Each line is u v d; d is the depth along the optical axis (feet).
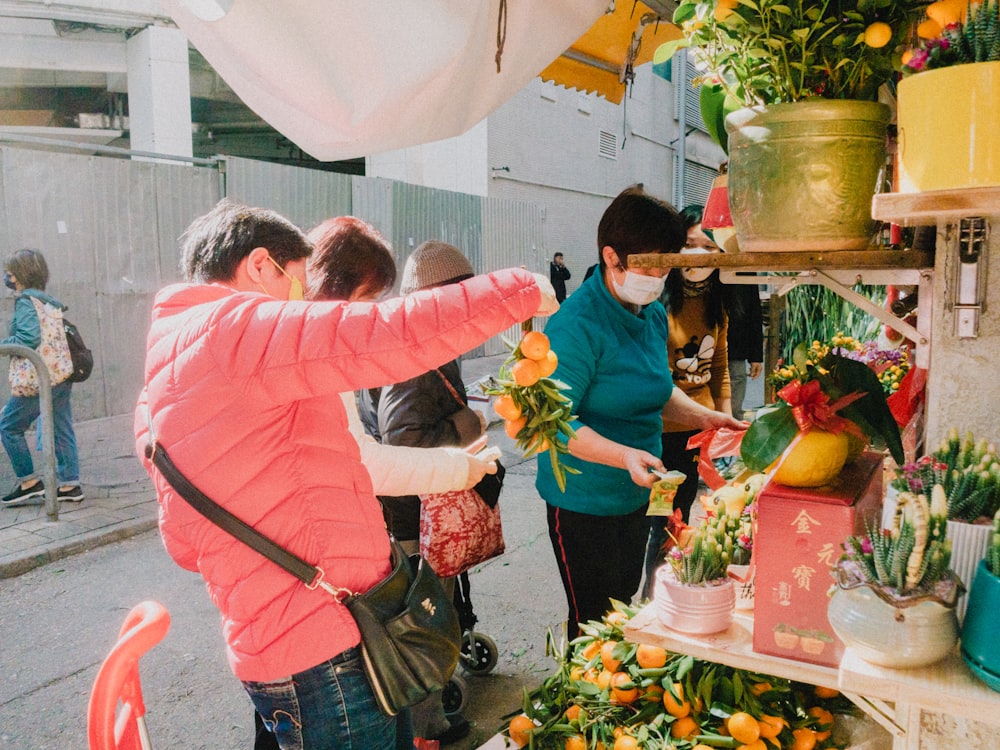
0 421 18.10
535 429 5.11
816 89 4.59
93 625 12.56
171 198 26.13
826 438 4.34
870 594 3.67
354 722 4.68
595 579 7.89
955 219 4.41
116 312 25.13
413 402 7.93
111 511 17.81
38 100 47.03
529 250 46.26
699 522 5.58
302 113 6.41
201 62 42.11
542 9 7.25
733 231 5.69
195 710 10.16
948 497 3.98
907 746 4.21
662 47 5.33
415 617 4.85
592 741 5.78
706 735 5.41
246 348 4.26
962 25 3.57
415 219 36.78
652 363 7.86
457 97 6.85
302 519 4.55
